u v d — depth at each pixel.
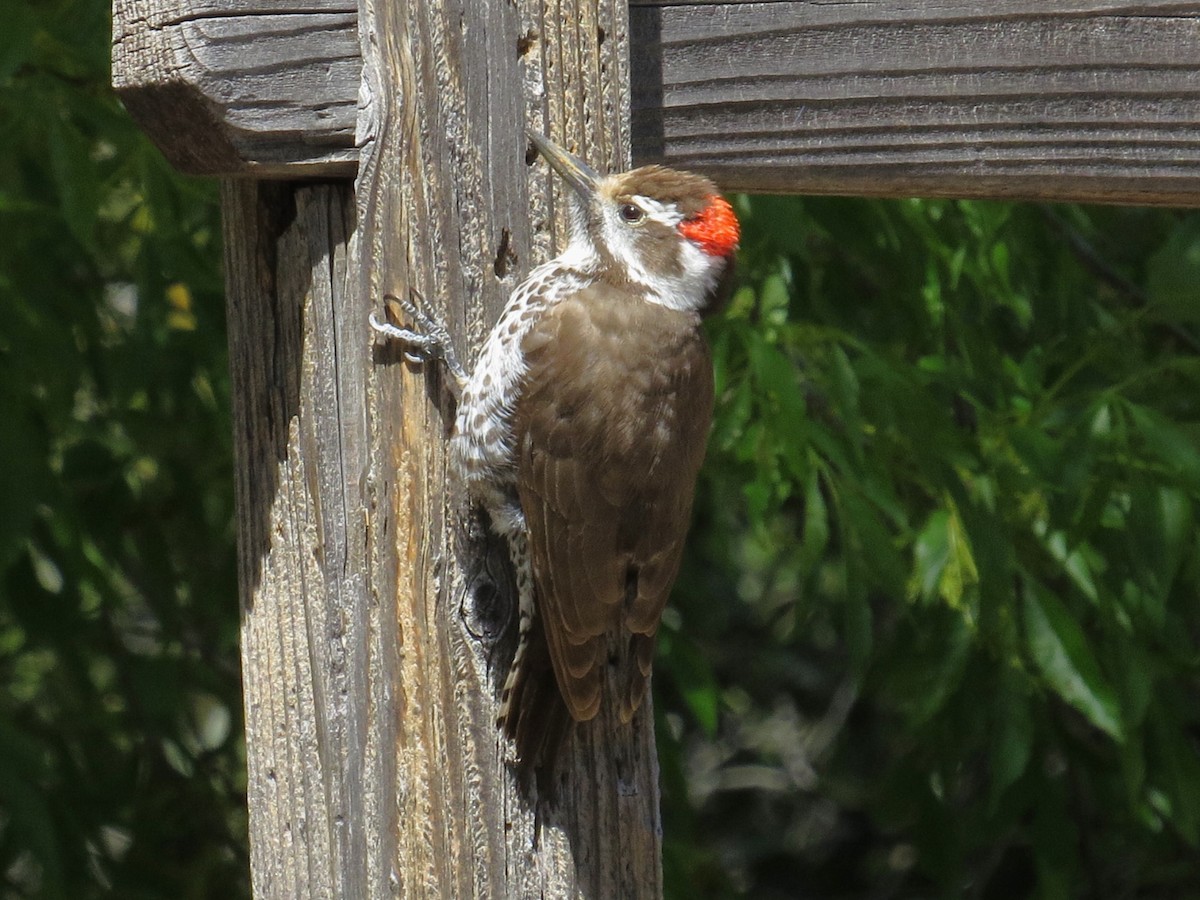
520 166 5.87
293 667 5.99
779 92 6.34
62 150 9.05
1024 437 9.55
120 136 9.28
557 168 5.88
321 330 5.88
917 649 11.77
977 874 17.44
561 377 6.44
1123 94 6.64
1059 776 12.95
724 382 9.44
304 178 5.84
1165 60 6.68
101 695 13.56
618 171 6.03
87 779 12.67
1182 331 12.77
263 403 6.05
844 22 6.38
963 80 6.51
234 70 5.48
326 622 5.88
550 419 6.38
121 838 14.41
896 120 6.46
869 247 9.91
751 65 6.32
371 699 5.73
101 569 11.94
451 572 5.79
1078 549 10.16
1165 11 6.66
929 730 11.94
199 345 11.49
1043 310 11.49
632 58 6.20
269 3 5.52
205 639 14.12
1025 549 10.79
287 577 6.00
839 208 9.83
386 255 5.69
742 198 9.50
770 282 9.87
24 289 10.62
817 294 10.87
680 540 6.73
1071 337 11.02
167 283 11.20
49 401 10.85
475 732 5.76
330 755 5.86
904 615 11.62
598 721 6.03
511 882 5.78
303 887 5.96
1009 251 10.48
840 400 9.23
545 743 5.87
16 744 10.27
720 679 19.89
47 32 9.13
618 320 6.68
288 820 6.01
